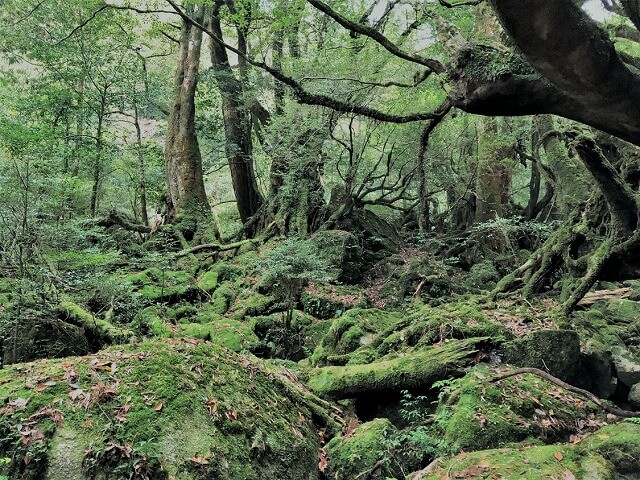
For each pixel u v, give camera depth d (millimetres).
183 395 3492
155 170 18078
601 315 7250
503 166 13688
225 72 15836
